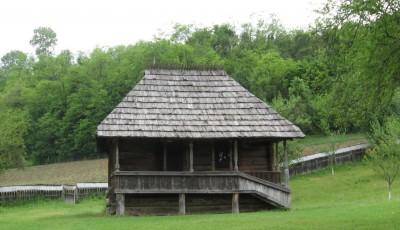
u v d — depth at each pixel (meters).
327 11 22.89
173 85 37.66
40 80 115.06
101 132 33.97
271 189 35.69
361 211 30.97
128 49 112.12
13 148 64.44
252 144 38.28
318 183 59.19
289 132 35.84
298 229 24.72
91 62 107.31
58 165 86.62
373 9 21.48
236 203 35.25
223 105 36.97
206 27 127.75
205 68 38.91
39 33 163.12
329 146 71.75
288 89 85.94
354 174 62.28
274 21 129.12
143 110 35.75
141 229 26.19
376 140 57.81
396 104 48.50
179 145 37.66
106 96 97.94
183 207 34.88
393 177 45.00
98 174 75.00
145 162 37.19
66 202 58.56
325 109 25.59
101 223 29.50
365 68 22.52
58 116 101.62
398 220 26.31
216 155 38.03
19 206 57.94
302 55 115.69
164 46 109.56
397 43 21.73
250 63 106.75
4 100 106.06
